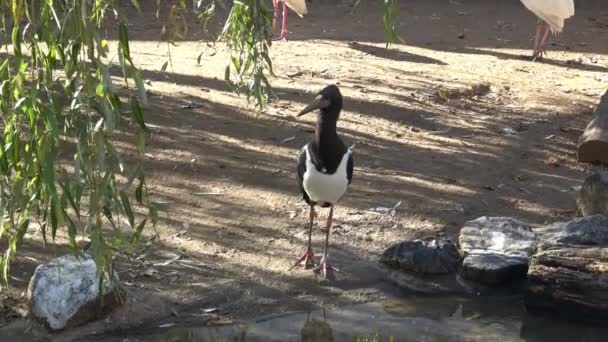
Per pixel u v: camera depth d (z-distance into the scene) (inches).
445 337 289.4
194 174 388.8
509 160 428.8
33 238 327.6
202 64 533.0
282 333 285.9
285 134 436.5
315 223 357.1
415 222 362.6
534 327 301.1
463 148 438.9
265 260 329.4
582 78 562.9
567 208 381.4
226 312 296.8
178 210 358.6
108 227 337.4
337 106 303.7
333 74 529.7
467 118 479.8
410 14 706.8
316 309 302.7
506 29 674.8
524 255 332.8
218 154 408.8
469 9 731.4
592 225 327.3
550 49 628.1
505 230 346.9
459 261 334.0
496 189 395.9
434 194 386.3
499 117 485.7
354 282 321.1
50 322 279.0
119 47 212.4
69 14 202.4
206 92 482.3
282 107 469.7
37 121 211.8
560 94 527.5
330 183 309.6
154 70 515.5
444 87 521.7
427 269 328.2
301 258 328.2
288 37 615.8
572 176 416.5
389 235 352.2
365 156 419.5
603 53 624.7
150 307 293.1
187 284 309.4
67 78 210.7
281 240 343.9
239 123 444.8
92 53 202.5
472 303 314.0
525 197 390.3
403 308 307.1
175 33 270.2
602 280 303.7
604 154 425.4
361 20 678.5
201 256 328.2
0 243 322.3
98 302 283.6
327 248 326.3
